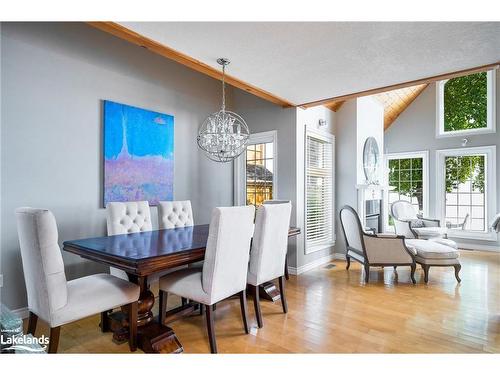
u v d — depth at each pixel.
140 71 3.65
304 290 3.51
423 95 6.62
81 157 3.06
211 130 3.11
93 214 3.15
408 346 2.22
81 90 3.07
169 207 3.46
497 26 2.17
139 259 1.87
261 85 3.42
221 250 2.13
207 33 2.32
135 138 3.54
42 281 1.81
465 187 6.17
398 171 7.04
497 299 3.21
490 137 5.83
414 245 3.99
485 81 6.02
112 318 2.37
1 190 2.54
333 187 5.11
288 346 2.22
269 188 4.56
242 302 2.43
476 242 5.91
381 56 2.68
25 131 2.67
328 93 3.69
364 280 3.91
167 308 2.99
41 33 2.78
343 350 2.17
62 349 2.15
